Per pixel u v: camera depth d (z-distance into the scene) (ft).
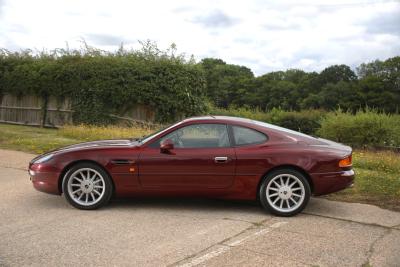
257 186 20.25
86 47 69.21
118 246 16.02
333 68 264.72
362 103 228.22
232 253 15.43
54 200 22.50
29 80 69.77
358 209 21.42
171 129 20.88
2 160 33.94
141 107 65.98
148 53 68.08
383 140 60.95
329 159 20.16
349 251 15.79
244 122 21.11
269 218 19.83
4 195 23.44
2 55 74.43
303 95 263.29
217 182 20.29
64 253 15.29
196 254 15.30
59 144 41.73
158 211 20.72
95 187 20.76
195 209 21.17
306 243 16.56
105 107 65.36
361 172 30.04
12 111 74.08
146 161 20.33
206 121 20.98
